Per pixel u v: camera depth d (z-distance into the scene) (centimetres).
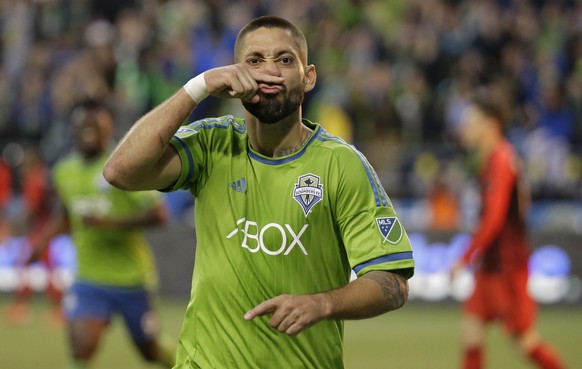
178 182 1370
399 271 1315
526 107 6462
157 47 6594
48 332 4406
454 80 6662
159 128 1293
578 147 6147
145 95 6275
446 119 6303
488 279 2722
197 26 6825
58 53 6606
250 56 1309
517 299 2714
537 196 5809
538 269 5459
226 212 1358
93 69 6247
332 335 1370
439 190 5534
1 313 5091
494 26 7062
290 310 1192
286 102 1305
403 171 5684
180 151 1357
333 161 1339
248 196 1352
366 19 7175
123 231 2498
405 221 5588
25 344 3972
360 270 1309
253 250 1339
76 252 2520
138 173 1310
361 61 6756
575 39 7188
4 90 6359
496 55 6950
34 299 5728
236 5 7044
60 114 6091
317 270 1342
